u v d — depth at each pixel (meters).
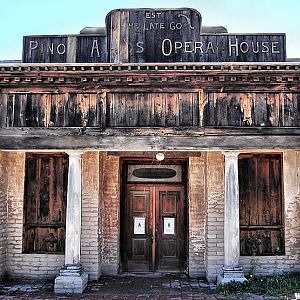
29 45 12.05
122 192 13.46
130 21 11.78
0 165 12.23
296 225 12.58
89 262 12.41
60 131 11.35
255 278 11.91
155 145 11.25
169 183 13.50
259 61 11.84
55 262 12.53
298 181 12.69
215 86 11.26
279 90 11.26
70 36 12.00
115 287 11.65
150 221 13.43
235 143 11.21
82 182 12.60
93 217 12.54
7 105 11.45
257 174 12.79
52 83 11.33
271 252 12.62
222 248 12.36
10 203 12.71
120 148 11.27
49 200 12.80
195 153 12.95
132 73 11.04
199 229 12.88
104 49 11.91
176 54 11.70
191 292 11.12
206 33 11.89
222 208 12.48
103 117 11.32
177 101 11.30
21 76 11.20
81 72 11.05
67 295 10.86
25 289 11.47
